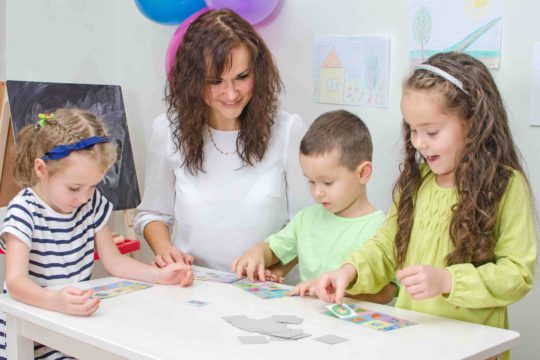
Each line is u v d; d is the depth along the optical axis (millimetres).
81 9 2711
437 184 1344
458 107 1218
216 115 1740
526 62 1718
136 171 2779
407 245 1360
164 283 1494
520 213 1215
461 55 1278
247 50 1612
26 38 2596
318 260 1591
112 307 1314
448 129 1229
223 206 1750
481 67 1261
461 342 1088
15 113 2320
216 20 1629
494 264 1195
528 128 1732
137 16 2682
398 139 1971
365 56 2012
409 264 1353
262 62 1669
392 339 1104
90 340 1145
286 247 1666
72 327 1191
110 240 1660
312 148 1518
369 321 1204
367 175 1549
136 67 2723
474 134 1224
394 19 1944
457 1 1811
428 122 1230
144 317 1242
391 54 1962
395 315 1243
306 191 1795
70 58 2713
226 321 1207
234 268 1588
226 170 1756
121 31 2762
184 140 1732
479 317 1267
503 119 1266
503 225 1219
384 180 2027
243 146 1734
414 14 1895
